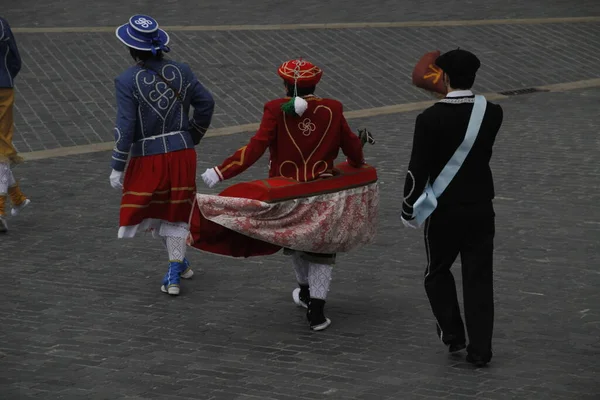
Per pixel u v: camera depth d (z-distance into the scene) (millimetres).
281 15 51688
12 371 17172
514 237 24672
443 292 17734
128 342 18578
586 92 40688
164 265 23203
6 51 25125
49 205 27766
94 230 25672
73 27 48875
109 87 40188
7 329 19172
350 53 44938
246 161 18578
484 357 17125
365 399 16031
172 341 18672
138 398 16094
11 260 23406
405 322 19641
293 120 18531
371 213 19406
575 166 31078
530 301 20562
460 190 16984
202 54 44531
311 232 18484
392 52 45156
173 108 20688
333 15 51719
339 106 18688
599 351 18031
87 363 17562
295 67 18562
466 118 16766
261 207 18234
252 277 22422
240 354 18031
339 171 19031
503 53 45531
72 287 21656
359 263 23172
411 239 24891
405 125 36281
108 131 35375
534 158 31891
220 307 20547
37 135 34750
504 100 39469
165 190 20875
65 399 16031
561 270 22438
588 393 16234
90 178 30391
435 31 48562
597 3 55125
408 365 17484
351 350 18234
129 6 53719
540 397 16094
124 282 22031
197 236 18828
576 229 25359
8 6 53594
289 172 18766
